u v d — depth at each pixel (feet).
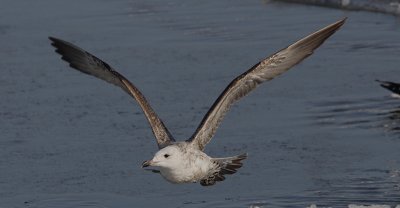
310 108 55.83
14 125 55.62
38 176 49.11
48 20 75.36
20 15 77.00
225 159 33.99
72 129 54.75
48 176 49.03
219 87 59.47
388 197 44.37
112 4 78.79
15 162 50.83
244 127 53.83
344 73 60.85
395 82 58.44
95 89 60.75
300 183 46.65
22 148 52.54
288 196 45.37
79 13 76.79
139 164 49.93
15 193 47.44
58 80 62.54
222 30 70.64
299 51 34.55
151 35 70.49
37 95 59.98
